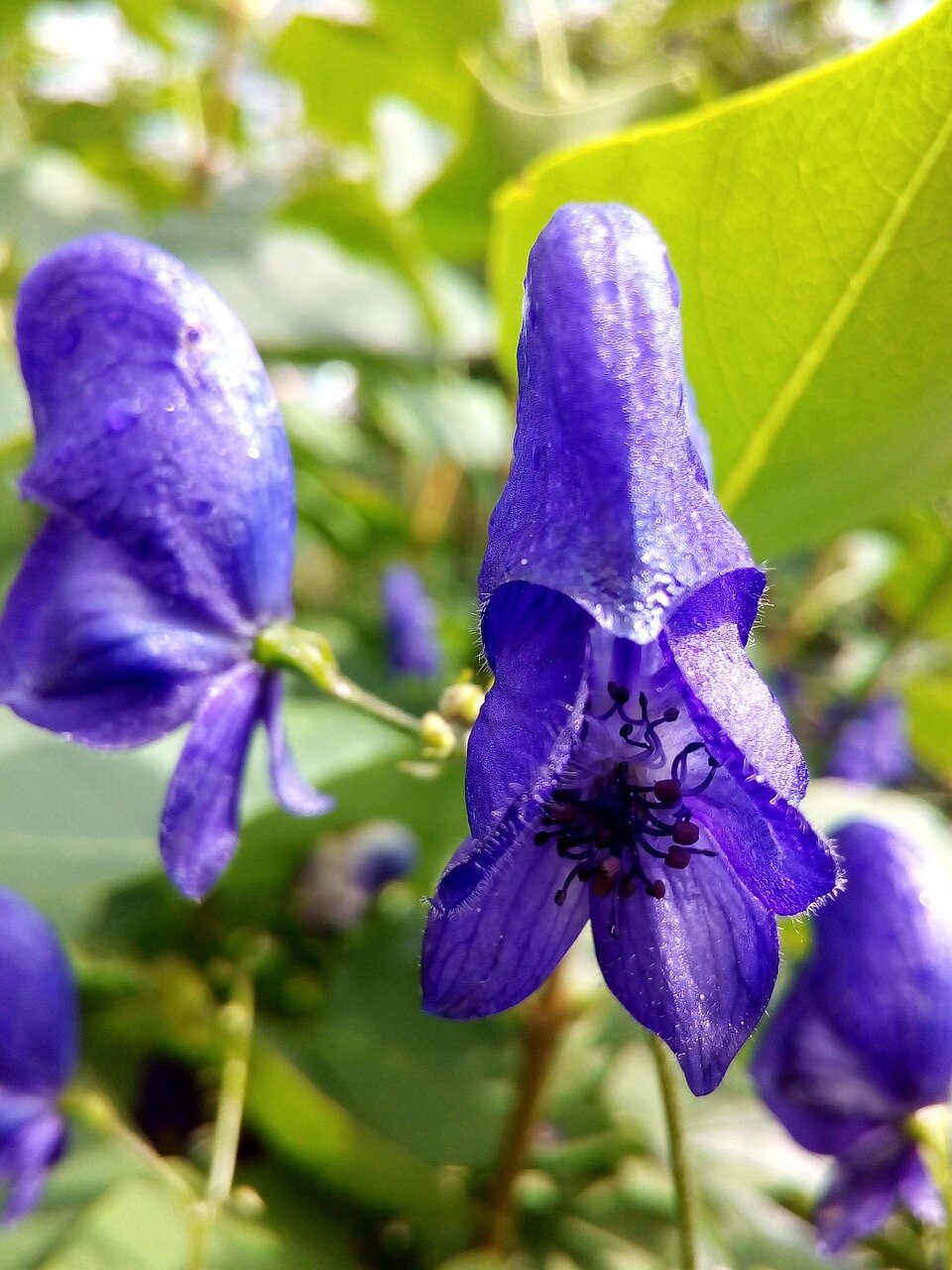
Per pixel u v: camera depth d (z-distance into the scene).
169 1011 0.14
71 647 0.09
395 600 0.19
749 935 0.07
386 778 0.13
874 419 0.11
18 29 0.22
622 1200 0.15
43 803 0.13
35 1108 0.12
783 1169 0.15
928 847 0.14
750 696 0.07
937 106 0.09
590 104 0.16
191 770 0.10
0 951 0.12
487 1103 0.15
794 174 0.10
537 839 0.08
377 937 0.17
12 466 0.17
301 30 0.20
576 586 0.07
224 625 0.10
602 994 0.13
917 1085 0.11
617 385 0.07
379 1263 0.14
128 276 0.09
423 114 0.22
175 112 0.24
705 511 0.07
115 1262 0.13
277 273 0.18
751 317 0.11
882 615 0.28
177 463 0.09
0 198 0.17
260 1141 0.15
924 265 0.10
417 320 0.18
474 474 0.21
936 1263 0.12
